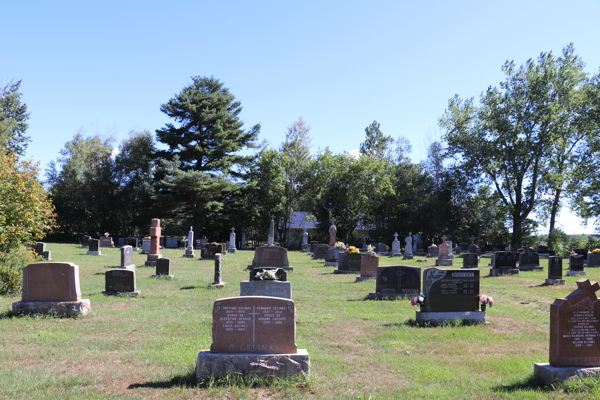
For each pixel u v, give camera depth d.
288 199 59.03
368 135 67.94
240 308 7.33
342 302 15.28
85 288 17.69
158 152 53.94
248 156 55.84
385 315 12.86
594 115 44.06
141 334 10.48
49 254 29.80
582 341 7.09
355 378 7.54
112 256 33.72
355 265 24.95
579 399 6.33
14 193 18.73
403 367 8.14
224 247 38.88
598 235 47.47
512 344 9.81
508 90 49.47
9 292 15.23
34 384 7.02
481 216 58.94
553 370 6.90
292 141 59.97
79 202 61.94
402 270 16.06
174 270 25.41
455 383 7.25
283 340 7.31
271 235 39.84
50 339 9.81
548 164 48.56
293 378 7.04
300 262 32.38
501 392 6.70
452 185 56.59
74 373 7.62
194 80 56.97
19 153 55.41
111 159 63.50
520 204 50.78
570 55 47.22
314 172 57.44
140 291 17.09
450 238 56.91
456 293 11.94
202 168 52.81
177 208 52.31
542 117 46.97
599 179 44.94
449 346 9.62
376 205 59.06
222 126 53.53
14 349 9.07
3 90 55.66
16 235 18.23
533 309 13.95
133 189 62.44
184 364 8.02
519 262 27.62
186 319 12.20
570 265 24.81
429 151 62.91
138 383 7.11
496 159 50.28
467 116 52.97
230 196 57.00
